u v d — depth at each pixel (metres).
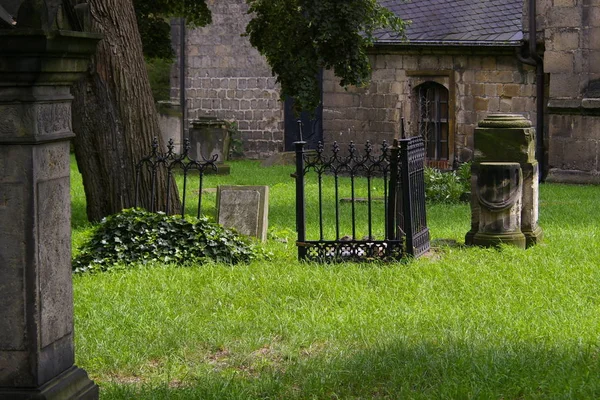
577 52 26.39
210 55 36.88
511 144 13.77
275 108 36.12
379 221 18.14
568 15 26.42
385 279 11.30
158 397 7.18
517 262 12.34
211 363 8.30
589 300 10.45
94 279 11.67
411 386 7.41
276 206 20.91
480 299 10.41
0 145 6.14
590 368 7.66
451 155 29.72
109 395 7.22
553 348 8.24
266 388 7.37
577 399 6.95
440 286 11.02
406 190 12.32
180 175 28.27
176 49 37.16
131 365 8.19
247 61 36.34
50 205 6.36
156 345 8.70
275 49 20.83
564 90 26.70
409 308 9.95
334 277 11.38
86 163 16.12
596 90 26.27
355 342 8.71
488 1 29.97
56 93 6.37
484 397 7.01
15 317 6.24
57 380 6.46
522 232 13.92
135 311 9.95
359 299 10.38
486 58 28.77
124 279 11.55
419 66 30.16
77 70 6.50
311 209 20.23
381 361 7.93
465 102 29.33
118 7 15.87
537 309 9.90
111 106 15.96
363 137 31.58
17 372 6.27
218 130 29.56
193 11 24.08
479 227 13.73
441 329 9.02
